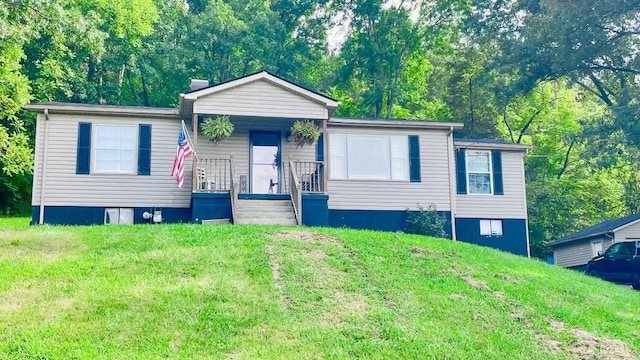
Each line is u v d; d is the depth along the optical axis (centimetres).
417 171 2273
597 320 1162
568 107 4181
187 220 2072
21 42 1767
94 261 1277
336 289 1168
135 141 2084
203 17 3716
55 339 914
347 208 2192
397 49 3916
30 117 2933
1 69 2428
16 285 1123
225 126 2017
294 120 2130
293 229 1603
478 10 3675
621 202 4059
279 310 1059
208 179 2080
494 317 1111
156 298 1070
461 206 2375
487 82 3641
